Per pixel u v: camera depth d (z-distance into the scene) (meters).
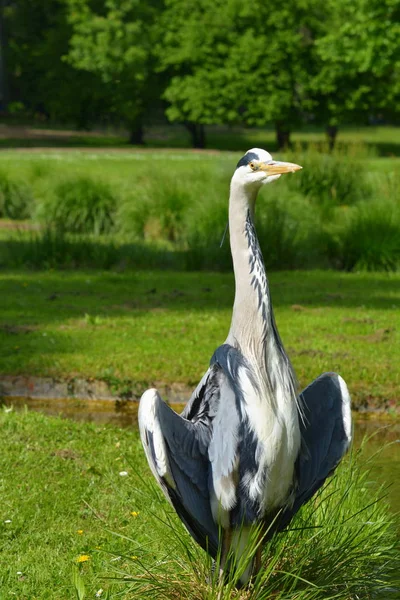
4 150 49.78
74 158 43.03
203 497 5.15
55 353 12.16
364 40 34.25
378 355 12.20
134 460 8.42
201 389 5.36
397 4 32.41
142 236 23.91
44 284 17.77
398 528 6.90
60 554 6.44
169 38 58.56
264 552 5.70
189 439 5.09
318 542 5.88
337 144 27.94
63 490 7.58
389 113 59.25
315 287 17.77
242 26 56.84
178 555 5.90
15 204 27.52
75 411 10.87
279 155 27.28
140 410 4.89
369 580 5.74
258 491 5.09
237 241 5.38
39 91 69.75
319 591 5.41
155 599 5.55
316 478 5.46
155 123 77.31
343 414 5.41
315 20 54.75
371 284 18.34
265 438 5.04
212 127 80.88
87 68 58.72
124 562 6.19
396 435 10.16
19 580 6.05
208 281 18.47
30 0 70.94
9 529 6.84
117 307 15.35
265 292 5.30
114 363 11.70
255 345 5.25
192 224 21.55
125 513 7.14
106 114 66.25
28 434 8.93
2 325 13.73
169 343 12.67
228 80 55.97
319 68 54.53
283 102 54.81
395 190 23.06
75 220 24.56
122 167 37.72
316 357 12.00
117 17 58.97
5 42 73.81
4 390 11.39
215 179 24.02
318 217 22.59
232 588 5.30
